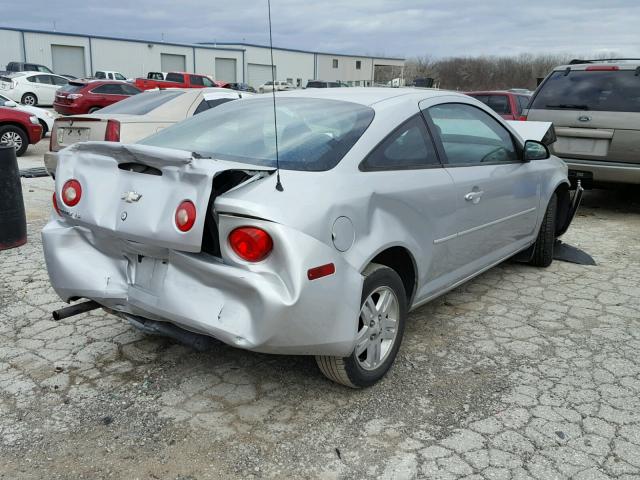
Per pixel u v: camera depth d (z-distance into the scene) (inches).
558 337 150.1
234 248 98.3
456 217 141.4
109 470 97.4
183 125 143.9
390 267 129.8
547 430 109.1
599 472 97.6
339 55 2581.2
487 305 171.9
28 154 513.7
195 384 124.3
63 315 120.3
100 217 111.3
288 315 96.6
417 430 109.1
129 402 117.3
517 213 174.7
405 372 130.8
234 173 104.9
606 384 126.3
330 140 118.8
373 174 118.1
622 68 271.7
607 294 182.1
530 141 175.5
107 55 1876.2
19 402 116.6
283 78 2400.3
